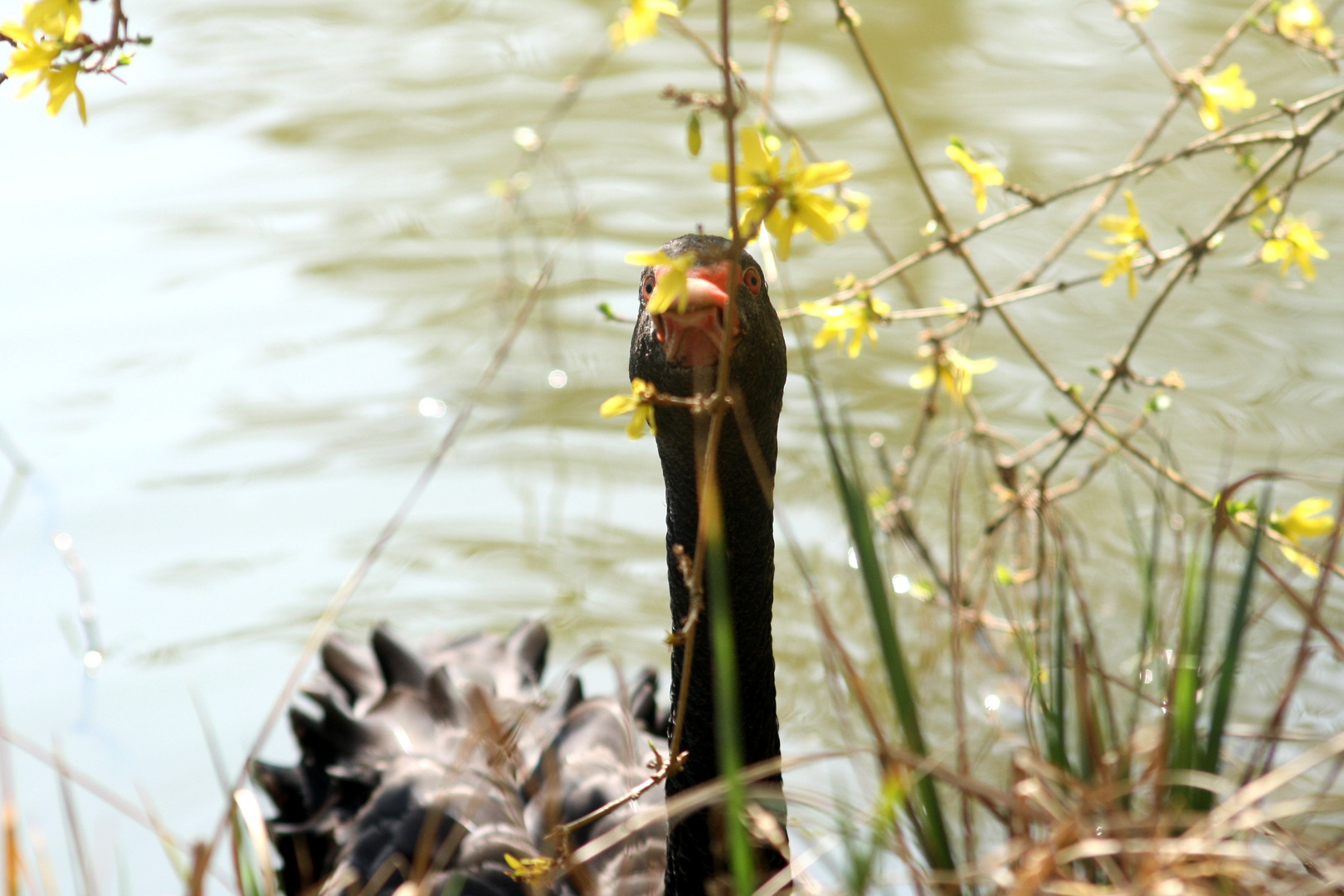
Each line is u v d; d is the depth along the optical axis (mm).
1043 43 19047
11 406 12383
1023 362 12625
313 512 11492
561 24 20594
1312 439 11195
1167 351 12602
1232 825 4422
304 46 20109
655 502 11727
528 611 10617
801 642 9852
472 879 7352
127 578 10719
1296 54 16484
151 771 8961
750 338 5988
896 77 18219
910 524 9656
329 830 8375
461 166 16656
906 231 14664
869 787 6684
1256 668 8867
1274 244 7434
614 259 14688
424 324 13820
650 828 7930
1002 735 5688
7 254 14656
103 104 18234
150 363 13062
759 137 4613
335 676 9930
